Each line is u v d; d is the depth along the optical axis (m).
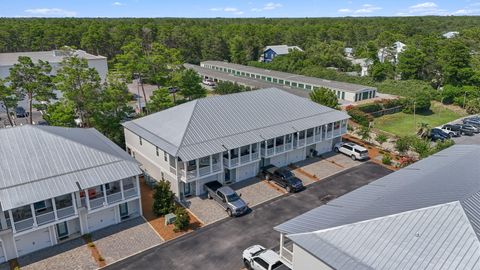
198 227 29.84
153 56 65.38
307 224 21.06
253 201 33.94
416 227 17.80
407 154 45.62
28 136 28.56
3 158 26.41
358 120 58.84
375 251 17.52
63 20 172.75
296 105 44.06
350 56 128.62
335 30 148.12
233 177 37.50
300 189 35.91
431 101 76.25
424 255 16.50
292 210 32.47
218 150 33.62
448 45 87.50
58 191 25.81
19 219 26.27
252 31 141.38
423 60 91.06
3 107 58.59
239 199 32.12
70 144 29.27
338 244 18.59
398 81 89.44
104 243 27.59
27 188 25.30
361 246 18.00
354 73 102.81
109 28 127.50
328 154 45.38
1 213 24.81
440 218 17.77
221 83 78.62
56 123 44.62
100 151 29.91
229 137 35.69
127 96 50.41
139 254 26.42
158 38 117.44
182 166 33.28
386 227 18.36
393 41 118.38
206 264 25.41
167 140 34.75
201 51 121.75
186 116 37.25
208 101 39.75
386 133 55.69
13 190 24.89
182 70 67.75
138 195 30.33
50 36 107.25
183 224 29.31
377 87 85.25
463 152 29.77
